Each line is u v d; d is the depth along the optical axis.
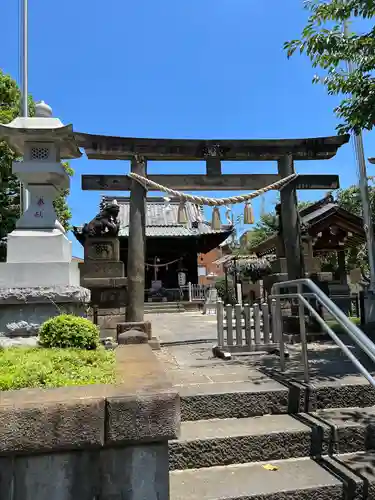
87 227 8.01
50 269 4.82
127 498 2.12
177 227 25.94
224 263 22.30
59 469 2.10
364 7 4.94
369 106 5.11
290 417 3.57
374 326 7.38
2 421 2.02
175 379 4.21
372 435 3.30
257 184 7.55
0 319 4.50
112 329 7.60
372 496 2.74
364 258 16.20
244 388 3.77
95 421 2.10
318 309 7.09
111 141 6.89
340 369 4.64
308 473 2.89
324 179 7.45
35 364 2.76
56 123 5.32
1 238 13.05
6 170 12.24
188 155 7.17
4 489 2.03
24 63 11.33
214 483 2.76
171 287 26.84
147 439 2.14
